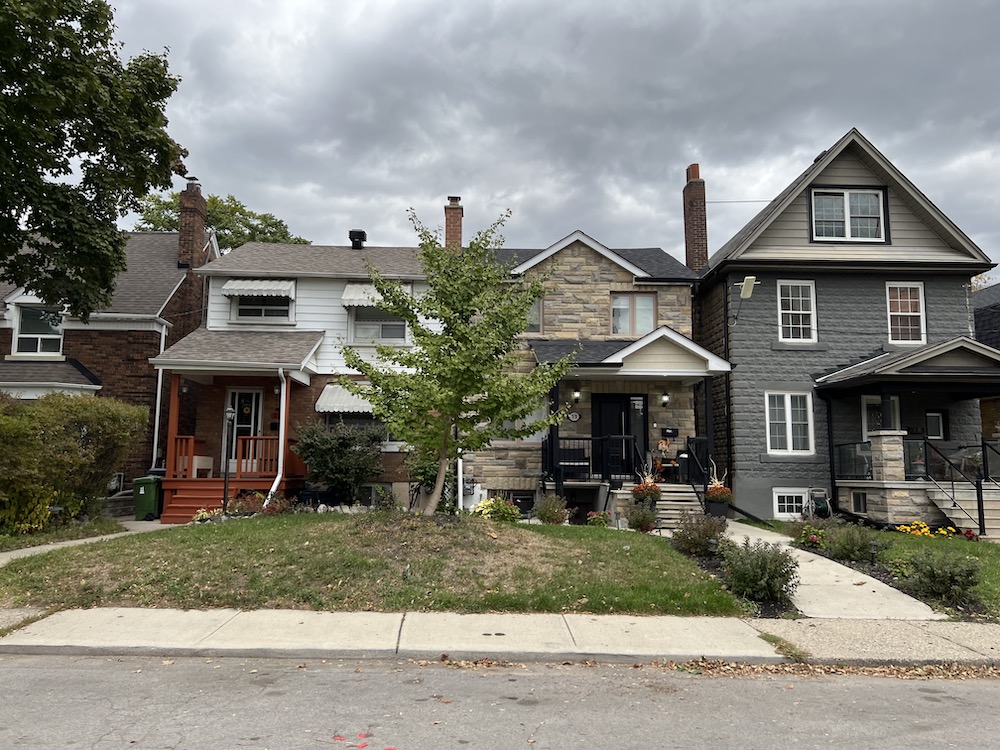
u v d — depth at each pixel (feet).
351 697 18.34
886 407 54.60
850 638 24.72
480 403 35.68
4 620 24.66
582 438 56.08
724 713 17.74
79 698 17.93
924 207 63.05
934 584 29.96
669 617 26.86
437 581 29.04
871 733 16.49
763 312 62.49
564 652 22.35
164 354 56.18
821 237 63.77
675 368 56.59
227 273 63.46
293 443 60.34
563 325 63.46
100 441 45.55
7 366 60.49
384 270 65.05
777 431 61.36
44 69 40.34
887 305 62.95
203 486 54.13
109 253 45.88
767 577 28.73
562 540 36.45
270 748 14.80
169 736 15.35
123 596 27.32
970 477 54.60
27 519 41.37
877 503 53.16
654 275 63.93
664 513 51.72
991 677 21.80
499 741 15.51
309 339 61.82
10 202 42.93
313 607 26.68
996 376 52.60
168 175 49.26
